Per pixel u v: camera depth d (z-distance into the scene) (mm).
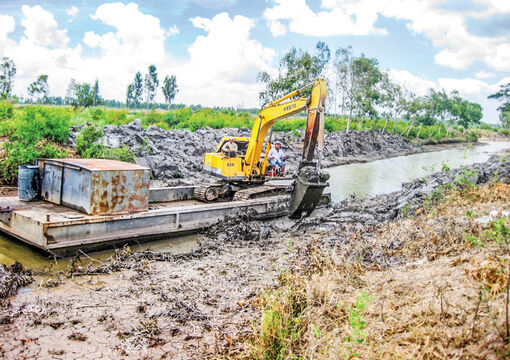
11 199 10539
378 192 20000
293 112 12445
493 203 9172
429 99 77875
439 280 5281
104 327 5840
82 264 8609
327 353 4227
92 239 9188
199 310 6387
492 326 3926
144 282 7559
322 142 11289
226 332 5656
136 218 10023
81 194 9469
